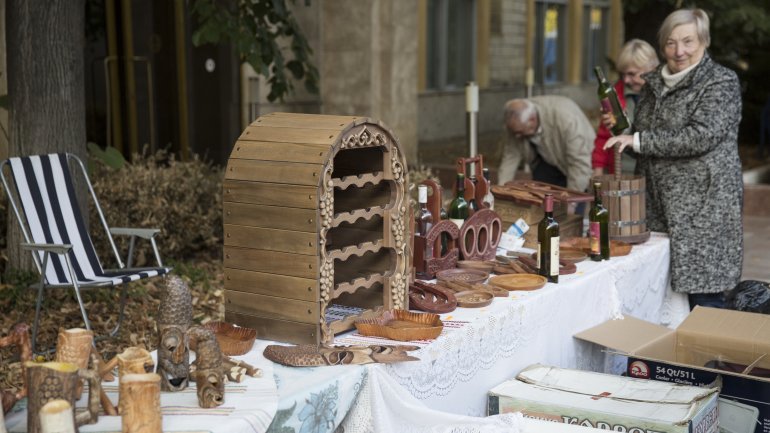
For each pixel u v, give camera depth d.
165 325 2.15
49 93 5.14
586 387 2.94
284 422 2.15
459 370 2.74
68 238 4.23
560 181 5.54
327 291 2.53
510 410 2.84
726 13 9.62
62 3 5.13
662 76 4.14
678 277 4.16
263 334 2.61
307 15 10.65
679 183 4.11
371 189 2.83
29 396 1.80
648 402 2.79
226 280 2.66
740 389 2.98
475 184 3.68
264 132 2.61
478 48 17.56
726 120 3.97
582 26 22.02
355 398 2.40
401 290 2.81
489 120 17.66
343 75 10.94
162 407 2.06
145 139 8.92
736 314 3.58
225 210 2.63
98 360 2.02
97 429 1.90
